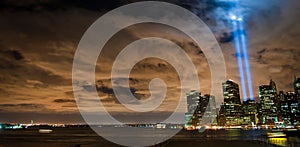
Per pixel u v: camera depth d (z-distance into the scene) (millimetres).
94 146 73500
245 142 70188
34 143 93938
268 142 57500
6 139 123875
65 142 99000
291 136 96438
